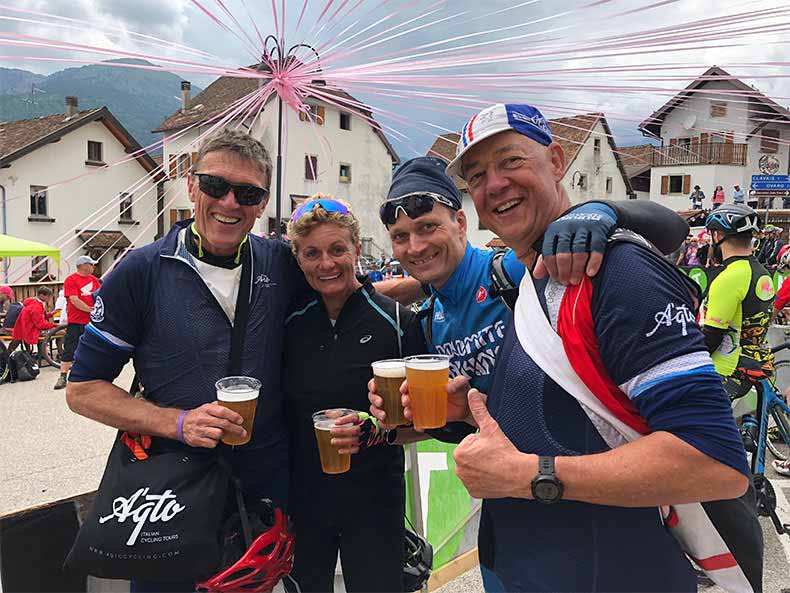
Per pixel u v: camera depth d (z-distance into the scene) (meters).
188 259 1.75
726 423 1.02
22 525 2.06
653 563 1.22
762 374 3.31
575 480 1.08
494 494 1.16
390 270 13.51
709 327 3.32
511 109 1.32
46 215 12.53
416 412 1.51
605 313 1.11
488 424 1.20
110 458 1.70
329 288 1.84
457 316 1.76
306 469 1.97
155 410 1.65
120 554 1.51
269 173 1.81
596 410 1.16
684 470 1.01
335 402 1.91
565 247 1.16
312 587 2.00
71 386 1.70
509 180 1.31
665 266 1.13
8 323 8.83
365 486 1.97
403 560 2.07
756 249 4.84
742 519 1.31
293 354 1.95
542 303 1.26
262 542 1.61
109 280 1.72
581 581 1.23
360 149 19.72
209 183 1.66
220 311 1.75
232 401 1.56
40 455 4.80
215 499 1.58
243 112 2.20
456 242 1.74
